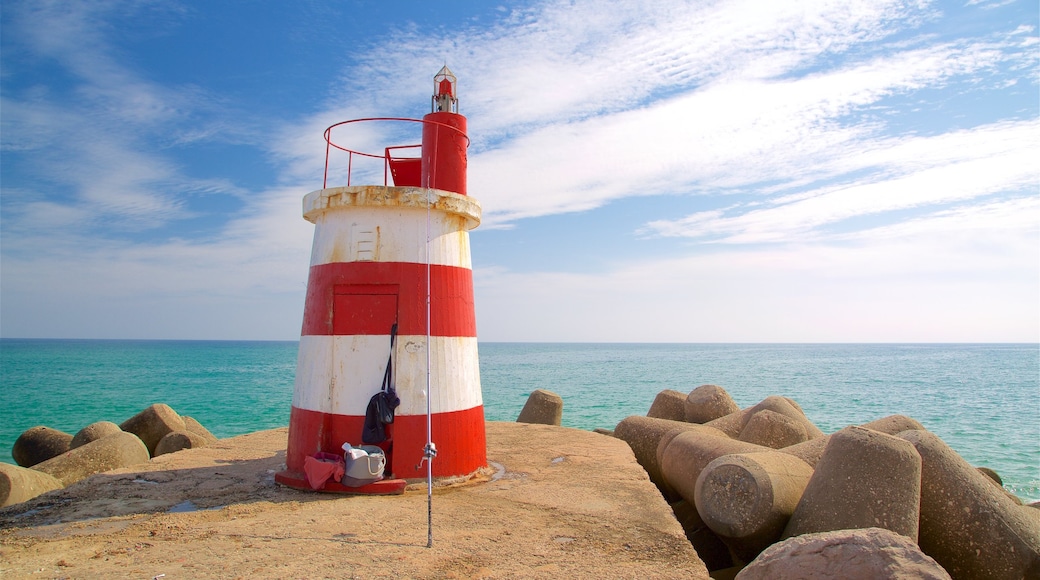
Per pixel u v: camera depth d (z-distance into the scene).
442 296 8.90
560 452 10.93
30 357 114.88
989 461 23.28
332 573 5.21
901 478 6.84
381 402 8.27
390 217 8.74
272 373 73.94
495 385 59.25
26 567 5.39
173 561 5.50
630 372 82.06
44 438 15.27
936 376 74.75
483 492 8.21
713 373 80.12
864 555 4.71
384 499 7.81
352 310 8.60
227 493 8.19
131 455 12.28
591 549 5.98
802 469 7.95
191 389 52.97
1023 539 6.83
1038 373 80.81
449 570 5.33
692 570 5.49
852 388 56.28
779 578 4.95
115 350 164.00
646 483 8.67
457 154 9.55
